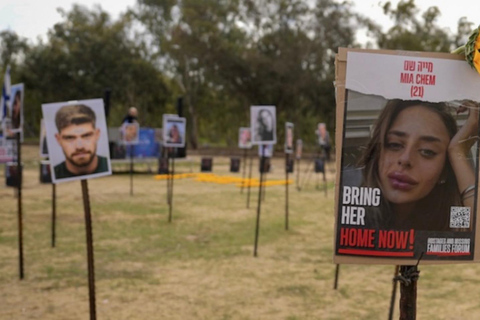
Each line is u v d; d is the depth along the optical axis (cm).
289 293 677
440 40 3988
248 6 4222
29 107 5331
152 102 5194
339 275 764
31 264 799
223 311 607
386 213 295
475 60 287
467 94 296
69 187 1839
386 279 748
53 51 4638
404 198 294
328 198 1653
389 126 293
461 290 702
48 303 629
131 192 1667
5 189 1725
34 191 1692
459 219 300
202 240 991
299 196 1698
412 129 293
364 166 292
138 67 4797
